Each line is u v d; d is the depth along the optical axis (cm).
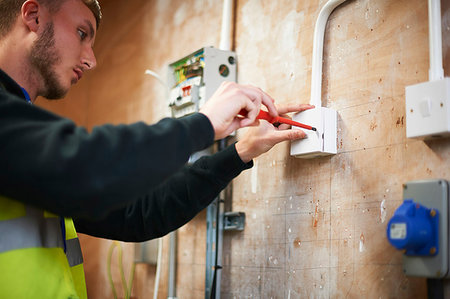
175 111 168
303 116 122
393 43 110
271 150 141
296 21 139
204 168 118
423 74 103
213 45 172
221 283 151
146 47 215
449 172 95
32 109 77
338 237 117
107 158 71
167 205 119
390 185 106
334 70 124
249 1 158
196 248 165
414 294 99
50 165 70
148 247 189
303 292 124
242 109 103
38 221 96
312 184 126
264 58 148
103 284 219
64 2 105
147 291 190
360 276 110
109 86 240
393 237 93
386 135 109
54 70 104
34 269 91
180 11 194
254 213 143
